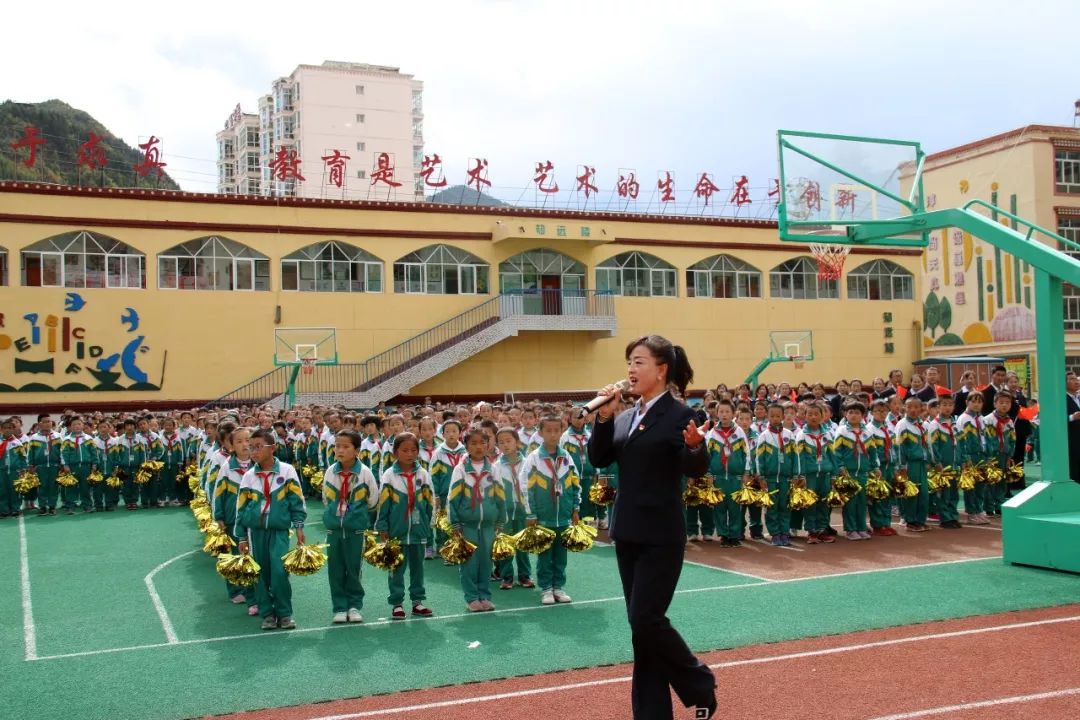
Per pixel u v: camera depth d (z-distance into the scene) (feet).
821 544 41.22
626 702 20.02
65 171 240.73
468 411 54.13
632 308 111.75
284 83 271.69
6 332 86.58
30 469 57.67
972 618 26.63
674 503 15.78
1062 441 34.86
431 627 27.40
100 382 89.56
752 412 46.88
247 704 20.71
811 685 20.67
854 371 123.54
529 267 107.76
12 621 29.43
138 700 21.17
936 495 46.03
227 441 32.55
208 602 31.99
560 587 30.81
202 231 94.07
